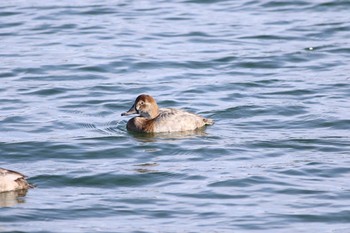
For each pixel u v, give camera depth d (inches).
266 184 647.1
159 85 911.7
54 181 657.6
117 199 622.8
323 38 1064.2
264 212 597.3
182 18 1155.9
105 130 784.9
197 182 652.7
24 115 820.0
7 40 1072.8
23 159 709.9
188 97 874.8
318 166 683.4
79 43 1056.8
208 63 981.2
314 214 593.6
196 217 590.9
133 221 584.7
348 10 1170.6
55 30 1109.1
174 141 748.6
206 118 808.3
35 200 619.8
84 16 1165.7
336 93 879.1
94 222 583.5
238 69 963.3
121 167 685.9
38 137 758.5
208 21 1140.5
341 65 970.1
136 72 957.8
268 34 1080.2
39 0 1242.0
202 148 727.1
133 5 1218.6
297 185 644.7
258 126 790.5
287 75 941.8
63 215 594.6
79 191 639.8
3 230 568.4
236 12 1181.1
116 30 1106.1
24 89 900.6
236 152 718.5
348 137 755.4
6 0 1245.1
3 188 629.9
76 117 818.8
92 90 896.9
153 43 1055.6
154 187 645.3
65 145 737.6
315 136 757.9
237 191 634.8
